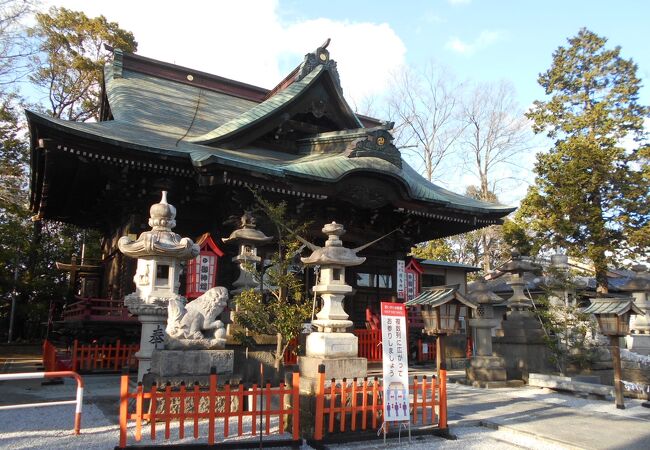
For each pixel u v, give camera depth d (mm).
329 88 21672
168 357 8070
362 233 20891
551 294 14641
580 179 27828
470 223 22078
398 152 19656
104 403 9656
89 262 27812
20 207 27406
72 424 7723
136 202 16859
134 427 7438
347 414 7074
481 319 13930
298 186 17078
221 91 27406
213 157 14867
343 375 7637
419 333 19594
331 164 18188
